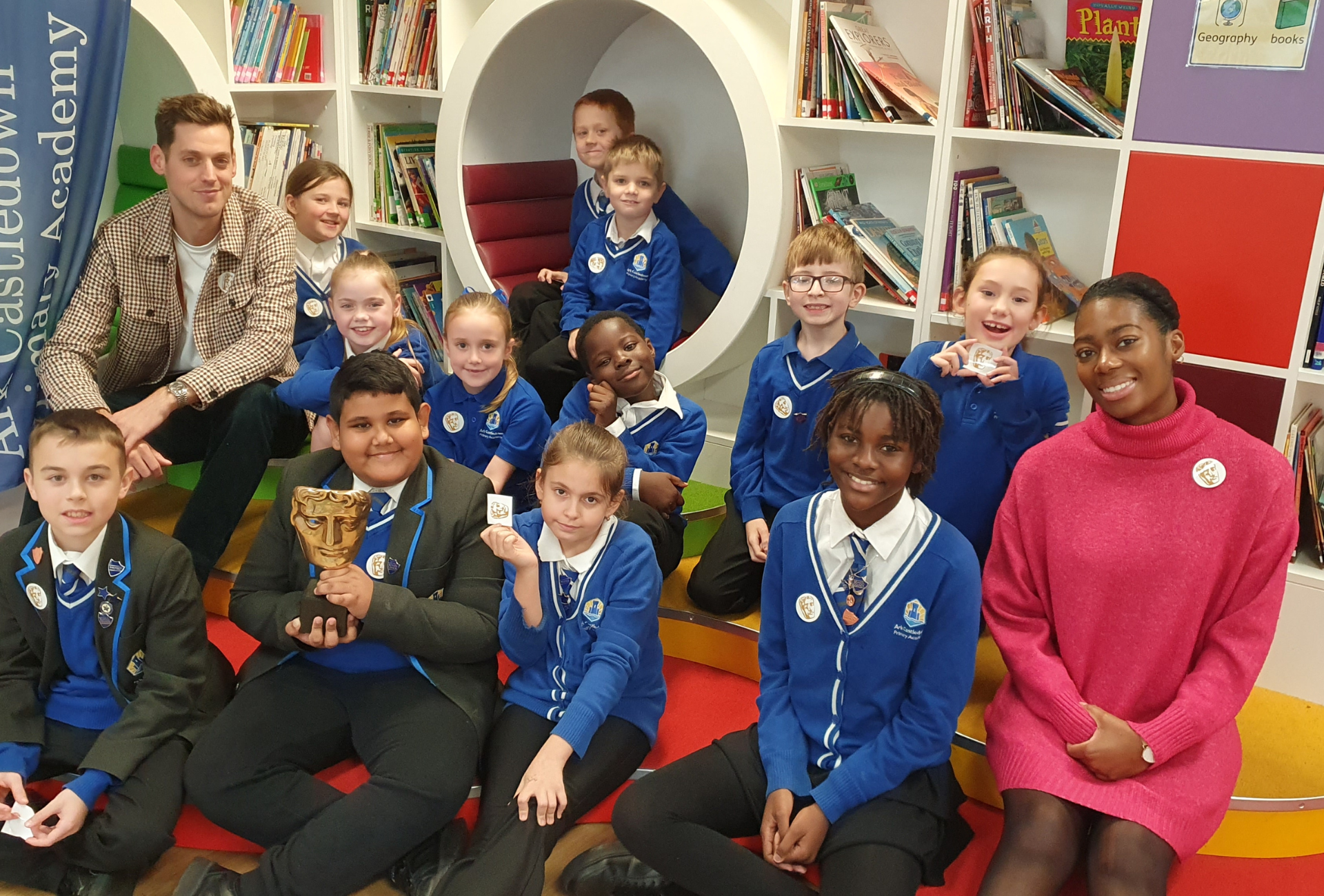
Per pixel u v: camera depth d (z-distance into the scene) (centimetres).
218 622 256
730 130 318
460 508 197
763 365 247
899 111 262
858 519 179
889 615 177
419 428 193
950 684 175
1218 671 173
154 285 263
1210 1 212
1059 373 224
